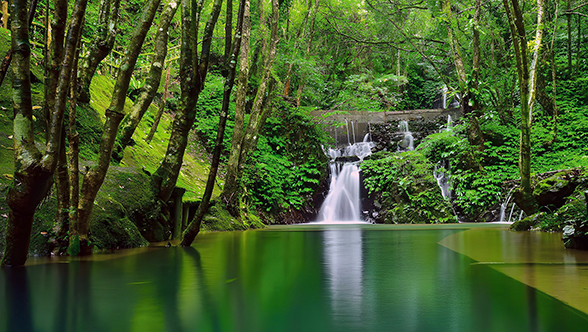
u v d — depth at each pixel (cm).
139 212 494
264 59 1141
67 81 266
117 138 579
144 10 387
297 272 268
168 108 1283
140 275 253
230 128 1275
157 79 588
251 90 1326
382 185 1326
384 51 2194
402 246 464
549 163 1273
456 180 1266
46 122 294
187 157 1102
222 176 1155
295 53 1376
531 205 752
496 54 1450
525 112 725
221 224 798
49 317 151
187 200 675
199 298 186
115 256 356
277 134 1398
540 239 549
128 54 379
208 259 338
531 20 1201
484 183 1209
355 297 190
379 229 854
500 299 186
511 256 359
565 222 676
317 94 1720
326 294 197
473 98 1227
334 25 1672
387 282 230
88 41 705
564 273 262
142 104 586
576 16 1520
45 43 309
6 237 285
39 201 275
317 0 1505
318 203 1399
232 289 208
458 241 528
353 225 1106
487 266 295
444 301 181
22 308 166
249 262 318
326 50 1861
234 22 1274
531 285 220
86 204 374
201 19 1195
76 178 359
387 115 1644
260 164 1188
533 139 1320
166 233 562
